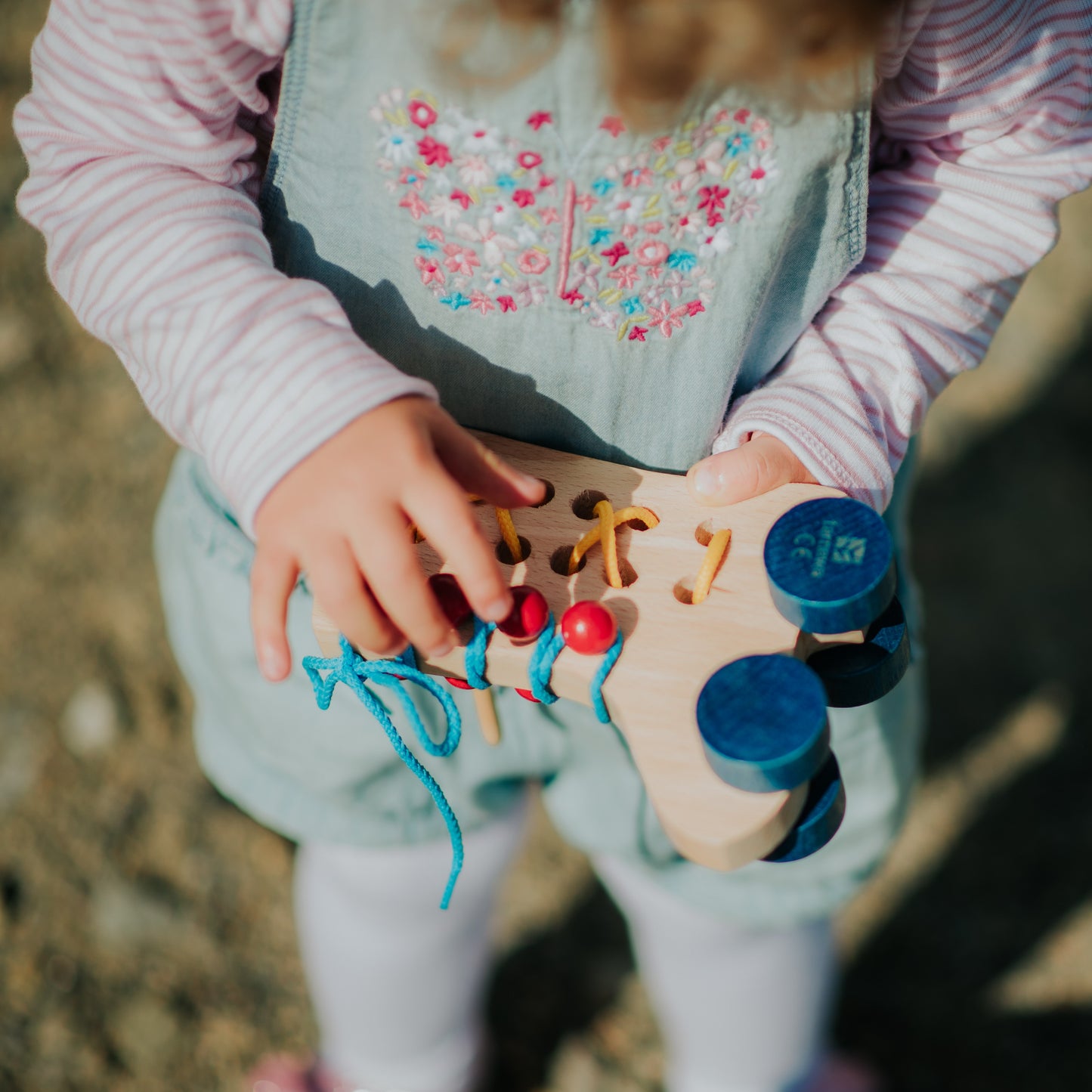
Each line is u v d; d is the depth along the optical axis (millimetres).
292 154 737
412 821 1004
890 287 801
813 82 616
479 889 1112
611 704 665
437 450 682
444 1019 1202
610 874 1125
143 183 722
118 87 701
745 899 1035
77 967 1397
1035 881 1493
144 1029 1365
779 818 610
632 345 769
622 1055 1393
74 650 1613
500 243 733
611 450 824
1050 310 1985
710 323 759
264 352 679
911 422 795
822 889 1041
